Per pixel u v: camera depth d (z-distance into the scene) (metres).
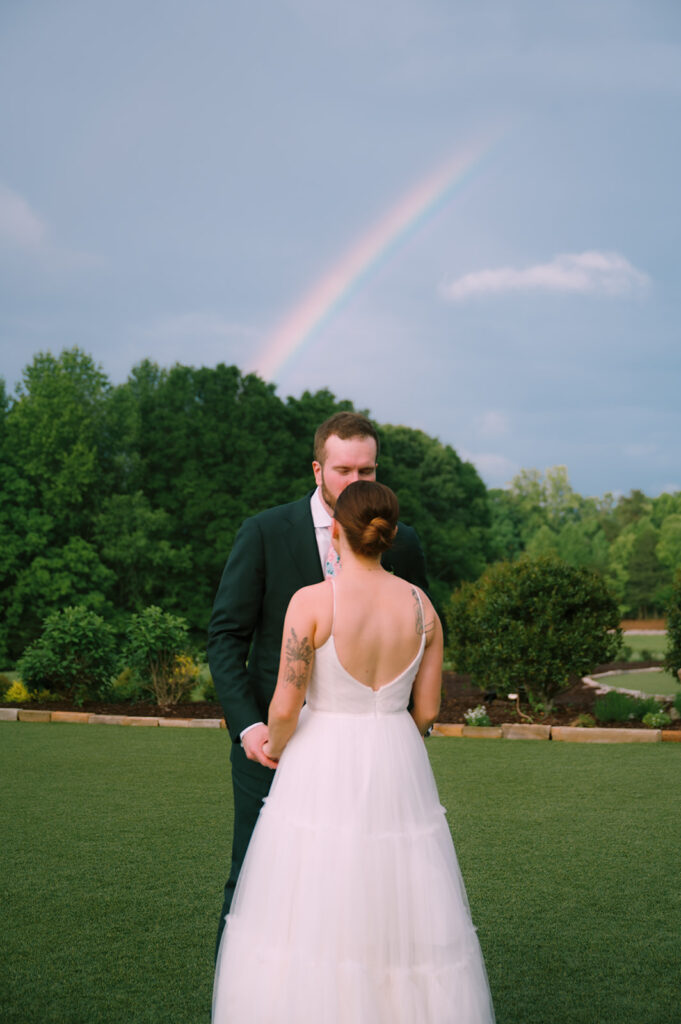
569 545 89.44
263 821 2.70
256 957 2.52
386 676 2.73
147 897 4.59
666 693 14.35
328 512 3.45
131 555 32.19
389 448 46.12
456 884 2.64
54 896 4.61
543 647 10.60
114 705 12.38
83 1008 3.39
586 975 3.66
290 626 2.72
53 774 7.79
